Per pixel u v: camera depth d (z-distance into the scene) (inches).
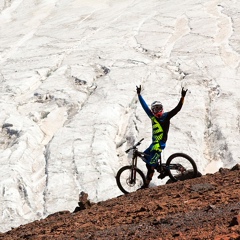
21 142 2113.7
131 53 2965.1
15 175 1865.2
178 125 2135.8
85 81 2669.8
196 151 1946.4
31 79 2770.7
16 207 1708.9
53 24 3636.8
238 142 1993.1
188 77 2608.3
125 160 1989.4
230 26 3186.5
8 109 2417.6
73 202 1711.4
